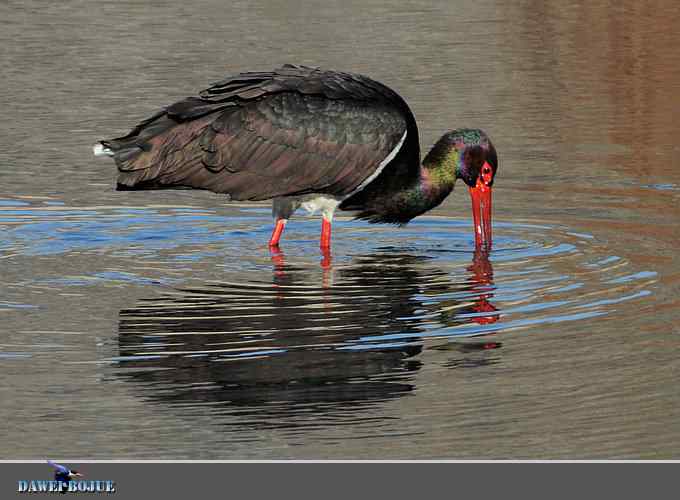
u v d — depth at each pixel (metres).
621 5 31.61
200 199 17.98
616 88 23.86
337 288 13.86
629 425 10.23
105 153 14.95
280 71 15.73
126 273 14.52
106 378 11.21
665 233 15.98
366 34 28.25
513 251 15.41
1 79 24.34
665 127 21.31
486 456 9.73
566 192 17.97
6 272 14.53
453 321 12.66
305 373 11.31
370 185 15.77
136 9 31.27
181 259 15.17
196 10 31.09
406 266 14.81
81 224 16.64
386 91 15.81
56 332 12.40
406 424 10.28
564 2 32.12
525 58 26.17
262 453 9.82
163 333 12.34
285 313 12.93
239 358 11.65
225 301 13.39
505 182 18.50
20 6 31.66
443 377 11.20
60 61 25.84
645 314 12.78
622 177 18.66
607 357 11.62
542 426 10.21
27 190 18.05
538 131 21.11
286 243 16.00
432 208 16.44
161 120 15.08
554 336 12.18
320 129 15.27
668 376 11.15
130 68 25.12
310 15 30.48
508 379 11.13
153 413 10.51
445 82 24.09
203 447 9.94
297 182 15.25
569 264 14.73
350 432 10.16
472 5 31.94
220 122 14.99
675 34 28.33
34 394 10.88
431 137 20.39
